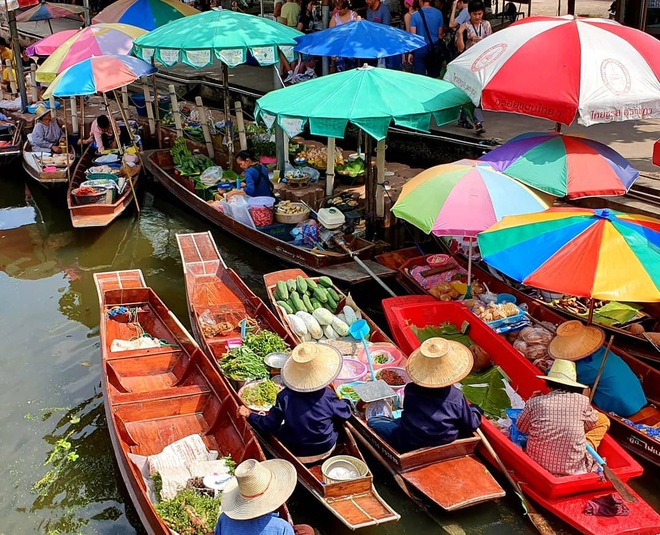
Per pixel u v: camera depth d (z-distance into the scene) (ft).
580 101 24.47
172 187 41.29
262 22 38.06
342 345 25.88
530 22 28.07
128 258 37.01
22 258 37.40
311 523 19.77
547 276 19.76
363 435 21.33
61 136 48.78
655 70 25.58
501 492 18.94
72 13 59.47
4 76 65.57
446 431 19.60
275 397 22.59
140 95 57.98
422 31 42.09
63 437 23.67
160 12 49.01
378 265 31.50
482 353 24.40
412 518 19.92
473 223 23.95
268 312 26.76
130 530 19.88
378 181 33.17
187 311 31.58
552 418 18.92
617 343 25.02
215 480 18.90
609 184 24.93
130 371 24.39
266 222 34.58
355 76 30.22
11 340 29.50
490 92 26.00
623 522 18.06
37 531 19.98
